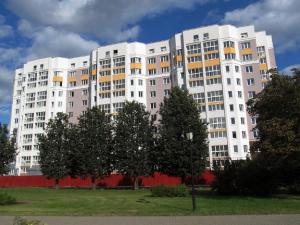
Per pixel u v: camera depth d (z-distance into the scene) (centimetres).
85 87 9694
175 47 8562
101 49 9312
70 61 10175
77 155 5647
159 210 2194
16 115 10462
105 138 5684
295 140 2717
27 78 10331
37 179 7956
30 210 2302
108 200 3123
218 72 7788
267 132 2878
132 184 6975
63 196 3772
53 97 9850
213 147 7356
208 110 7625
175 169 4809
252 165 3366
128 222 1694
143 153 5350
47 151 6056
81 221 1747
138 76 8825
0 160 5866
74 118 9612
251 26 8088
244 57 7962
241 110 7531
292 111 2845
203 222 1652
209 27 8150
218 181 3522
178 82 8275
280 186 3594
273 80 3095
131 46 9050
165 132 4900
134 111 5600
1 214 2072
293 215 1841
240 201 2680
